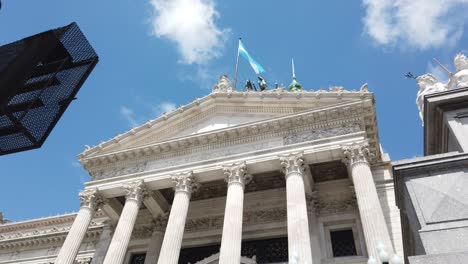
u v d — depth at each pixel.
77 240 29.42
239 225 24.84
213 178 29.86
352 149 26.22
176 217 27.20
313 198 30.17
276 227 30.94
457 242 7.66
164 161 32.72
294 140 29.14
